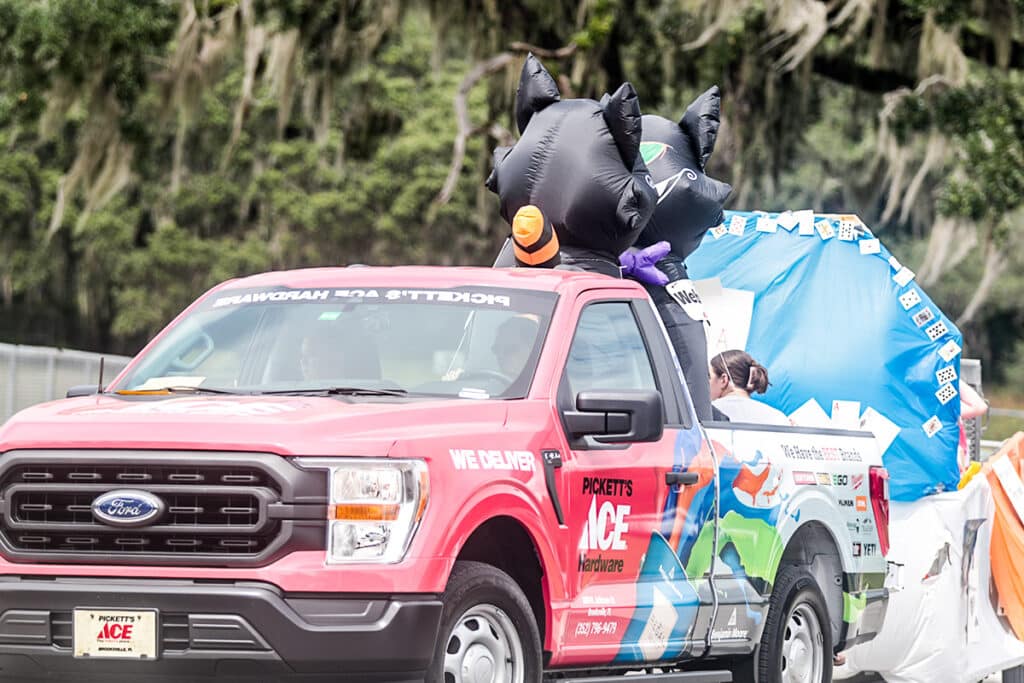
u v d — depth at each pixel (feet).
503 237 378.73
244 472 66.23
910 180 416.26
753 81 303.68
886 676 118.42
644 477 81.51
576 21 302.86
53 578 67.15
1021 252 586.86
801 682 97.60
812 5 272.92
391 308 80.79
